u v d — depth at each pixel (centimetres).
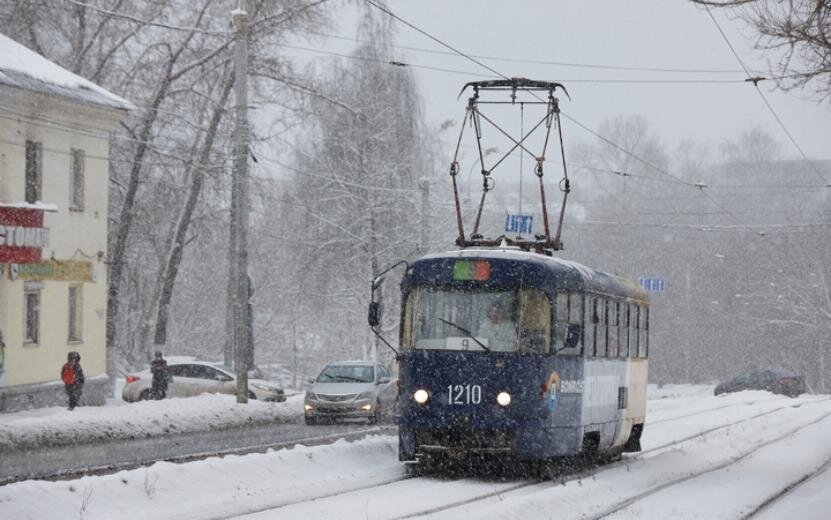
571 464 3747
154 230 9381
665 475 3741
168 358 7550
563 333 3472
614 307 4069
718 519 2755
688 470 3922
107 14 8325
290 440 4744
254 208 9025
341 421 5956
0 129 6088
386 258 9500
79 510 2416
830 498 3200
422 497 2873
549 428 3362
